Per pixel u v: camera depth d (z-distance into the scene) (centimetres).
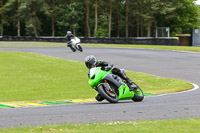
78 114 2111
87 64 2655
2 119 1953
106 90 2616
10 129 1596
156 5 19475
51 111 2264
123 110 2258
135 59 7750
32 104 2858
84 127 1623
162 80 4841
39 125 1741
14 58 7612
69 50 10000
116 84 2623
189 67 6397
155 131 1499
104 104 2628
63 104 2817
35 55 8356
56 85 4559
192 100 2844
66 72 5678
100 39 13925
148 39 13275
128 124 1705
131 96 2700
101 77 2605
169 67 6400
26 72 5653
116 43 13738
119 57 8125
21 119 1948
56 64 6606
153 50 10312
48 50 10044
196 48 11031
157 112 2166
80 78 5128
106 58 7862
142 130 1520
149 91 3794
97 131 1506
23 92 4041
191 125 1659
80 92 3978
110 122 1781
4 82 4784
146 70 5988
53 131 1537
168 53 9312
